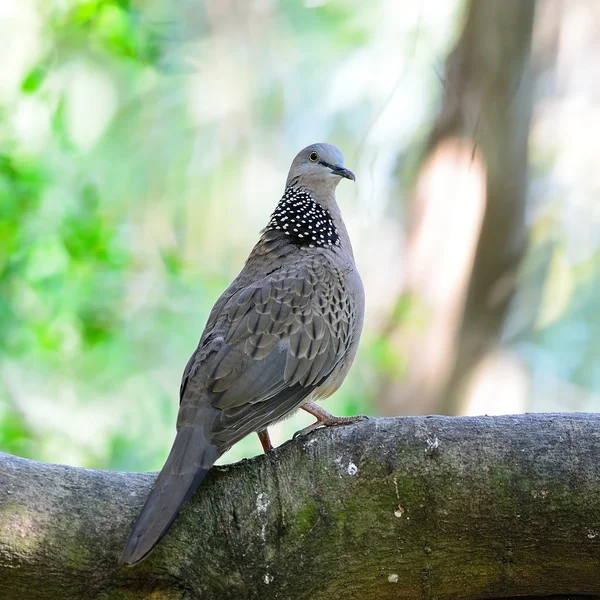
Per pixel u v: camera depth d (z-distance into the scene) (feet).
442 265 49.39
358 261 53.78
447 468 17.70
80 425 46.06
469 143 48.65
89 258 40.32
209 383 20.25
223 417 19.94
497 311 49.44
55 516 17.51
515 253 49.14
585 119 59.11
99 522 17.60
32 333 41.37
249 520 17.85
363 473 17.87
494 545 17.85
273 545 17.80
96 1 39.78
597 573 17.97
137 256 48.49
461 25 48.65
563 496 17.53
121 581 17.56
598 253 62.03
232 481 18.17
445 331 49.52
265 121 66.49
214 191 65.36
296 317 22.15
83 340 42.75
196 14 66.18
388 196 51.19
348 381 50.21
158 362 47.75
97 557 17.49
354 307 24.08
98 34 40.93
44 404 46.01
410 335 49.80
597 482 17.51
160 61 43.68
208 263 64.80
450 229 49.19
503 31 47.73
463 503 17.66
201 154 65.46
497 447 17.75
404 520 17.79
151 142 64.18
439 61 47.19
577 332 65.51
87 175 51.16
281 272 23.00
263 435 22.48
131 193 63.57
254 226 65.41
